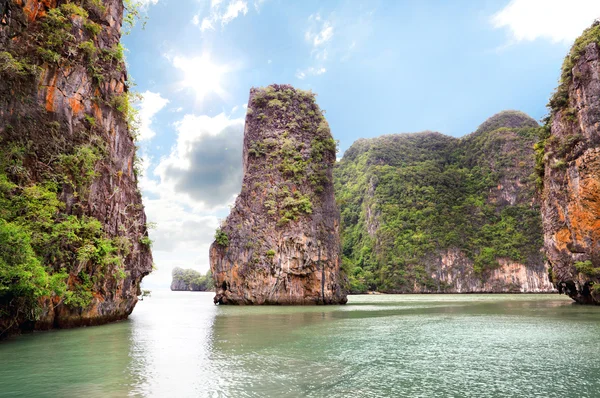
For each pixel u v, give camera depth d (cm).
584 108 3966
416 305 4791
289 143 5747
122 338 1823
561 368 1268
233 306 4897
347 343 1744
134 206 2730
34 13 2073
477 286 12412
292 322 2673
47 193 1831
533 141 14550
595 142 3831
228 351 1547
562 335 1952
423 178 15275
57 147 2020
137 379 1112
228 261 5403
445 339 1848
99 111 2352
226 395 978
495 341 1789
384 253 13525
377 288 13038
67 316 2023
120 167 2525
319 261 5250
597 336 1906
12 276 1450
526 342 1753
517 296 8312
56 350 1492
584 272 3850
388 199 15025
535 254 12212
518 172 14088
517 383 1098
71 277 2000
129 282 2597
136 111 2775
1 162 1753
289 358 1413
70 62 2169
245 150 6269
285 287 5128
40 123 1975
